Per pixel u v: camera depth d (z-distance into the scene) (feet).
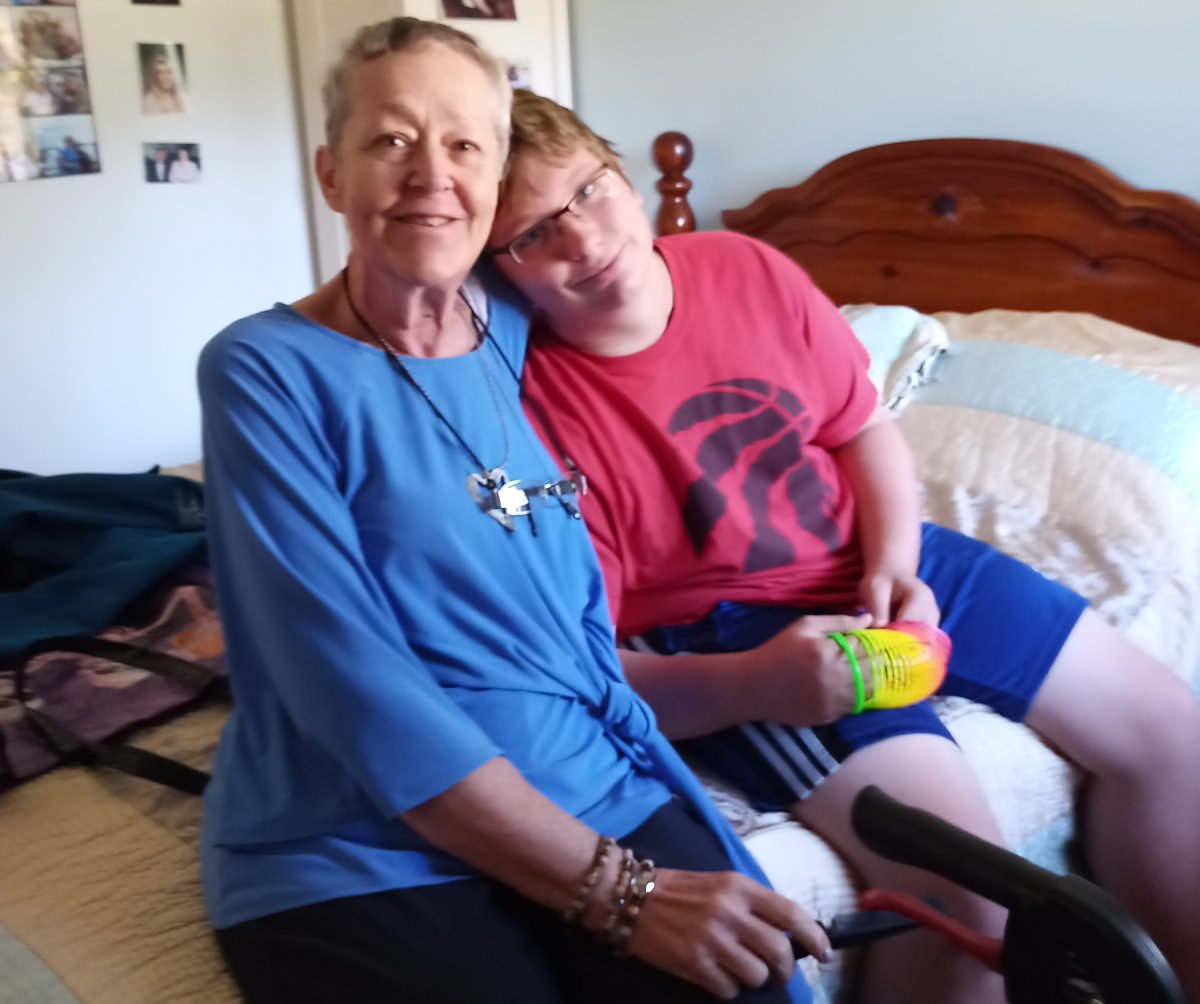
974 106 7.16
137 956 3.34
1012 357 6.35
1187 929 4.42
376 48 3.46
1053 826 4.51
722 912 3.03
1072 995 2.83
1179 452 5.56
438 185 3.38
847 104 7.71
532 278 4.12
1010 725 4.44
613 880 3.12
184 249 9.03
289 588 3.17
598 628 3.97
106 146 8.45
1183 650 5.01
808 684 3.83
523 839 3.09
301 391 3.37
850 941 3.25
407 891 3.18
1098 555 5.35
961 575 4.67
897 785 3.84
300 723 3.23
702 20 8.22
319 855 3.26
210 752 4.37
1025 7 6.80
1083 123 6.75
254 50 9.13
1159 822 4.39
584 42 8.93
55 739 4.30
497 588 3.52
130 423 9.00
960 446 6.08
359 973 3.00
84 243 8.46
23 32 7.89
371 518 3.43
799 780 3.96
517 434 3.89
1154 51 6.39
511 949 3.08
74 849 3.82
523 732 3.47
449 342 3.84
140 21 8.45
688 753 4.32
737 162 8.37
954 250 7.32
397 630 3.30
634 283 4.19
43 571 5.81
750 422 4.44
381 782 3.08
